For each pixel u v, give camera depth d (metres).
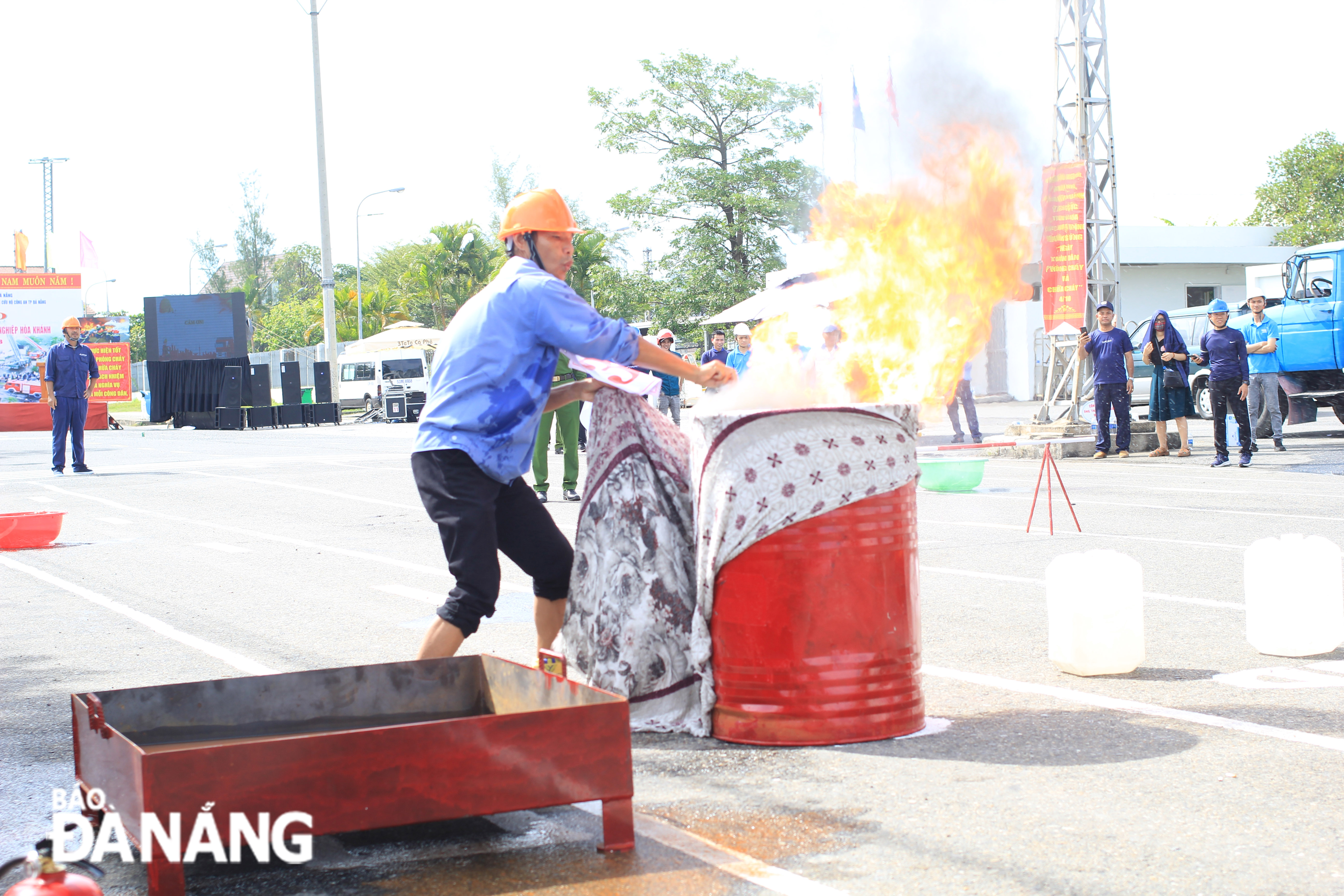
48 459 20.86
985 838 3.18
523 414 4.20
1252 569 5.30
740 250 38.62
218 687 3.63
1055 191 16.69
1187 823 3.23
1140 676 4.90
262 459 19.56
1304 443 17.17
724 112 37.75
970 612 6.30
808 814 3.41
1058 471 10.42
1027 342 35.72
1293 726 4.12
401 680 3.85
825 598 4.02
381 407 36.94
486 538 4.16
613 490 4.36
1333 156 53.94
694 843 3.23
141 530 10.96
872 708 4.06
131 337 92.56
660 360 4.26
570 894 2.92
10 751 4.25
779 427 4.02
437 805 3.03
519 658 5.48
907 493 4.17
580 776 3.14
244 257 91.38
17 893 2.51
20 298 40.19
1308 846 3.05
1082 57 16.81
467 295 62.03
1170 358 15.53
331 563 8.70
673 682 4.36
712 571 4.12
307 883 3.04
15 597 7.62
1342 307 17.00
